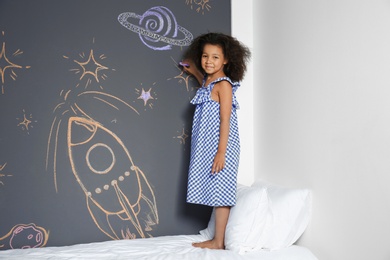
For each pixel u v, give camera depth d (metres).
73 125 2.08
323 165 1.74
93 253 1.72
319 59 1.77
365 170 1.48
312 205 1.82
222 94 1.88
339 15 1.63
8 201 1.97
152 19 2.22
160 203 2.20
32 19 2.04
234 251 1.68
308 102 1.85
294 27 1.97
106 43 2.15
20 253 1.75
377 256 1.42
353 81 1.55
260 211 1.75
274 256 1.64
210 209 2.27
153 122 2.21
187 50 2.22
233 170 1.87
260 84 2.29
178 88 2.25
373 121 1.44
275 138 2.13
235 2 2.38
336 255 1.65
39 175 2.02
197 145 1.93
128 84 2.18
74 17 2.10
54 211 2.04
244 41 2.38
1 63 1.99
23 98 2.02
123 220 2.14
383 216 1.40
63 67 2.08
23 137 2.01
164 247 1.82
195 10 2.29
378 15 1.42
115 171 2.14
